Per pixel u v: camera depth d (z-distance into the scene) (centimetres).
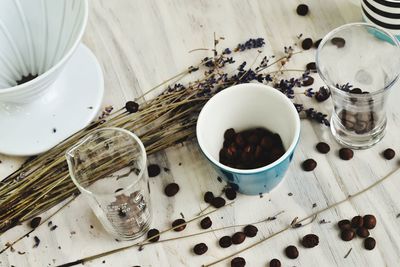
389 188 69
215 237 69
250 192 69
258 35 77
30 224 71
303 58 75
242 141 70
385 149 71
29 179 70
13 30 73
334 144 71
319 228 68
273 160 69
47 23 73
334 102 70
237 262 67
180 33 78
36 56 75
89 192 65
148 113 72
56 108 74
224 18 78
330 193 69
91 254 69
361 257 67
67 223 70
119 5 80
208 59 75
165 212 70
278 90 69
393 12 71
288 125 68
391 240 67
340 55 72
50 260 69
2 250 69
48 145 72
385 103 69
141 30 78
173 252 69
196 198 70
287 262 67
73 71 75
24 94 69
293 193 70
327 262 67
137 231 69
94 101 74
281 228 69
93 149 68
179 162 72
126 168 71
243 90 68
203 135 67
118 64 77
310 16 77
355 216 68
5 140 73
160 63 76
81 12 69
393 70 70
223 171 66
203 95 72
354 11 77
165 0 79
